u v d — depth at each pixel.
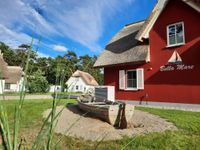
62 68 1.43
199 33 11.18
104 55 16.81
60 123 7.30
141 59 13.30
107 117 7.21
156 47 13.37
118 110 7.25
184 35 11.91
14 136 0.99
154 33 13.61
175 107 11.96
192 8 11.60
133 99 14.40
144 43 14.52
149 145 4.61
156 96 13.05
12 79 38.69
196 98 11.05
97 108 7.96
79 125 6.96
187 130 5.89
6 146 0.97
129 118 7.25
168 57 12.60
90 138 5.32
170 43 12.71
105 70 16.62
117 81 15.64
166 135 5.32
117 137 5.31
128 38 16.62
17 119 1.03
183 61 11.81
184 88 11.63
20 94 1.09
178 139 4.99
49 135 1.20
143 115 8.75
